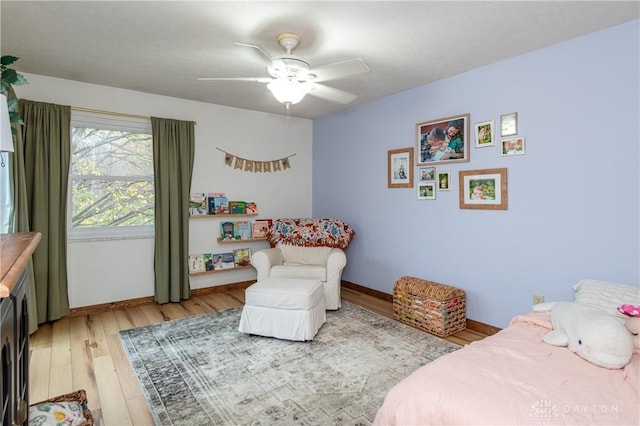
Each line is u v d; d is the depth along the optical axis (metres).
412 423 1.34
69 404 1.57
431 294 3.03
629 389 1.39
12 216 2.73
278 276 3.64
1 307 0.93
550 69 2.57
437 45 2.54
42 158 3.16
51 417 1.46
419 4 1.99
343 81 3.37
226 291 4.36
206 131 4.17
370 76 3.22
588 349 1.60
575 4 2.00
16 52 2.70
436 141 3.38
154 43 2.53
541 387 1.37
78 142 3.49
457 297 3.06
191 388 2.18
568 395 1.32
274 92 2.40
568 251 2.52
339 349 2.71
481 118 3.01
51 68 3.04
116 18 2.18
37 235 1.46
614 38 2.27
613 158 2.29
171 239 3.84
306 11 2.06
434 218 3.43
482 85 2.99
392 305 3.81
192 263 4.09
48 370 2.40
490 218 2.98
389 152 3.88
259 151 4.61
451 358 1.61
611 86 2.29
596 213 2.38
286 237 4.22
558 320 1.90
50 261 3.20
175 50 2.64
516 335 1.91
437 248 3.41
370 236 4.17
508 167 2.84
